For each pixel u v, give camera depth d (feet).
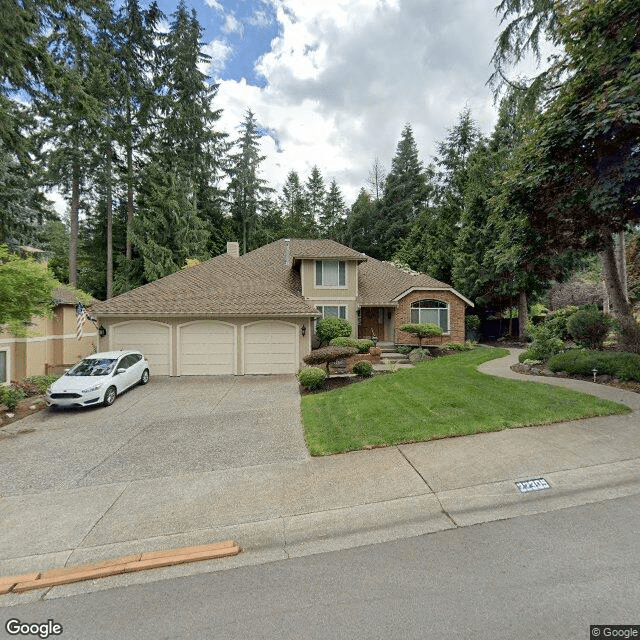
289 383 45.19
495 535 13.53
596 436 21.22
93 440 26.91
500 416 24.99
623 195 25.00
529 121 33.09
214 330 51.83
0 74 35.91
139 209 100.94
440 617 9.81
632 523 13.76
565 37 27.73
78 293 45.60
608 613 9.70
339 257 68.85
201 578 12.19
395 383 36.76
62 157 86.28
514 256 37.52
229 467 20.98
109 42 91.91
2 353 49.01
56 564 13.38
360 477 18.49
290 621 10.02
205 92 122.31
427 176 141.18
